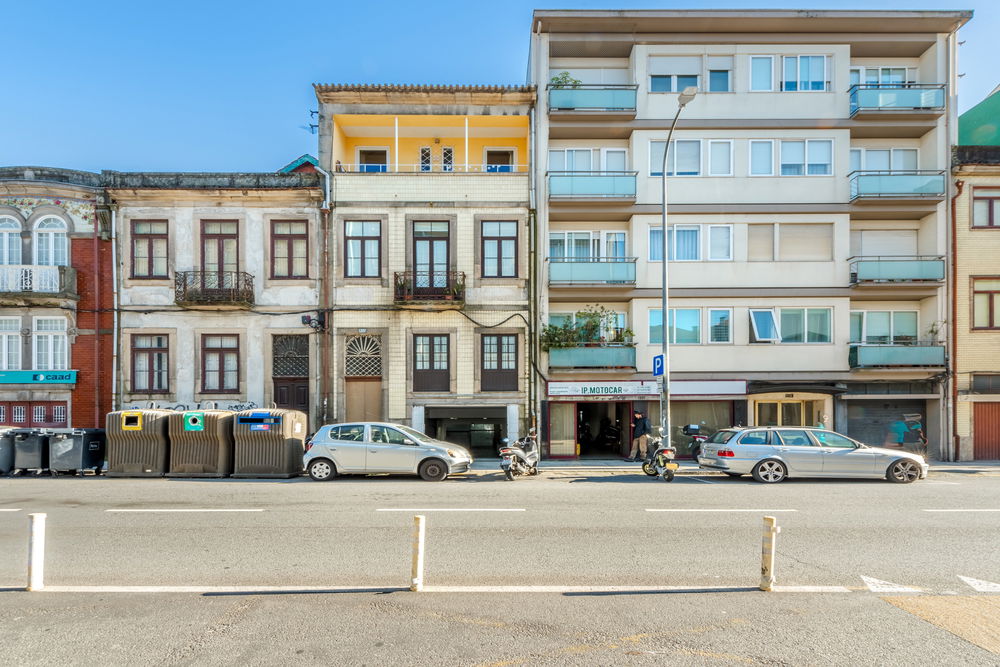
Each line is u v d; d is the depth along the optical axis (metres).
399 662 4.02
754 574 5.98
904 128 18.05
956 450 17.41
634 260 17.66
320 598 5.22
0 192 17.05
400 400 17.48
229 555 6.62
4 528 7.88
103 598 5.20
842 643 4.34
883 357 17.33
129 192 17.28
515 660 4.05
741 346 17.81
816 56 18.36
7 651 4.14
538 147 18.02
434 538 7.39
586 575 5.93
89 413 17.08
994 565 6.32
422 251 17.95
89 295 17.25
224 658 4.06
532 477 13.45
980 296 17.75
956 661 4.05
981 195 17.86
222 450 13.25
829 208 17.94
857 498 10.23
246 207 17.67
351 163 19.52
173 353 17.28
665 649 4.23
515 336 17.91
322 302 17.61
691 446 17.14
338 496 10.45
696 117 18.14
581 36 18.23
